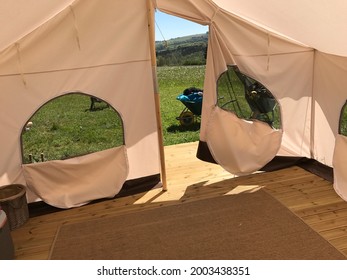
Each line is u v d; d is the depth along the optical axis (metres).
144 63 3.59
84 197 3.59
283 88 4.03
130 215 3.32
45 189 3.47
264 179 3.95
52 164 3.46
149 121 3.75
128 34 3.47
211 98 3.85
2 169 3.33
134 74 3.58
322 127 4.09
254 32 3.77
